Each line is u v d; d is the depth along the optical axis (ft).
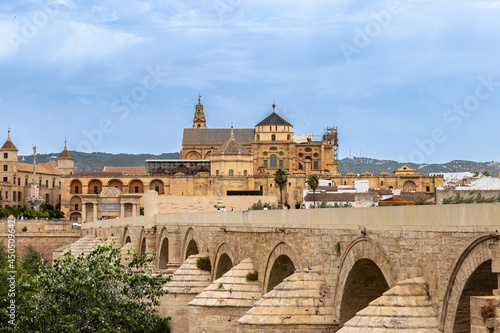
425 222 96.53
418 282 97.04
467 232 87.92
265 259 155.94
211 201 613.93
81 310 153.58
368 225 111.45
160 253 283.18
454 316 90.17
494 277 87.30
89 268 160.04
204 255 208.23
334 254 122.83
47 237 641.81
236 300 160.25
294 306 123.85
